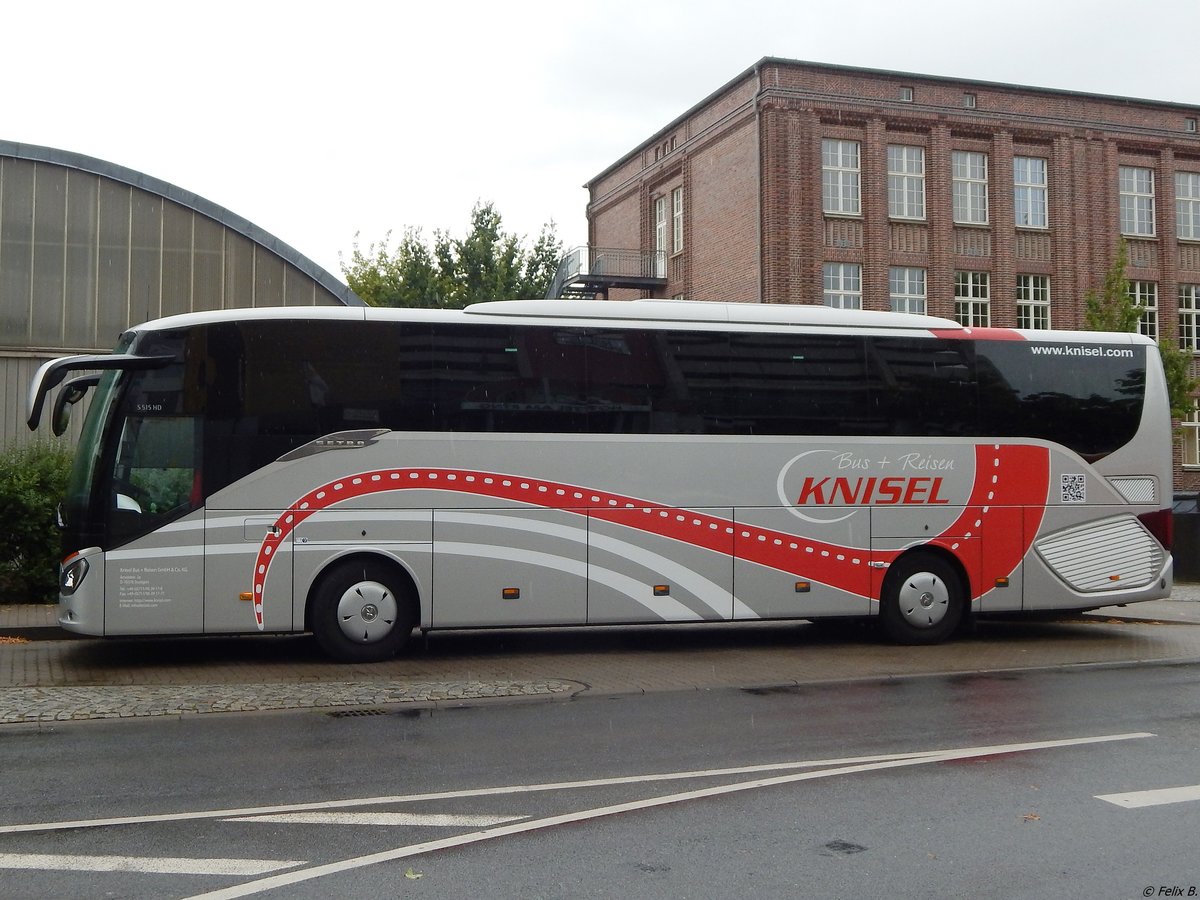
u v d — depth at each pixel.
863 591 14.09
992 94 34.81
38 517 17.22
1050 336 15.00
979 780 7.41
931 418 14.38
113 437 12.07
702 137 36.22
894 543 14.20
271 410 12.36
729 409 13.67
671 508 13.38
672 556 13.36
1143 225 37.25
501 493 12.88
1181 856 5.84
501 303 13.22
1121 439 15.05
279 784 7.34
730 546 13.56
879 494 14.16
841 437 14.04
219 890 5.29
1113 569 14.95
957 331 14.65
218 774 7.63
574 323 13.31
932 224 33.94
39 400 11.73
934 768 7.74
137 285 21.25
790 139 32.31
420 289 43.56
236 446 12.25
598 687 11.30
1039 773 7.61
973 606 14.45
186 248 21.56
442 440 12.75
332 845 5.99
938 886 5.38
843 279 32.91
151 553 12.00
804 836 6.17
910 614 14.32
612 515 13.19
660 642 14.86
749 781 7.37
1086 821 6.47
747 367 13.79
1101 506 14.95
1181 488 37.12
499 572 12.83
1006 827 6.36
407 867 5.63
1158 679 11.88
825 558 13.93
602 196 45.03
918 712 9.92
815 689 11.25
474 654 13.64
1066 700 10.55
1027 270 35.25
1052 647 14.55
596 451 13.20
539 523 12.97
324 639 12.50
